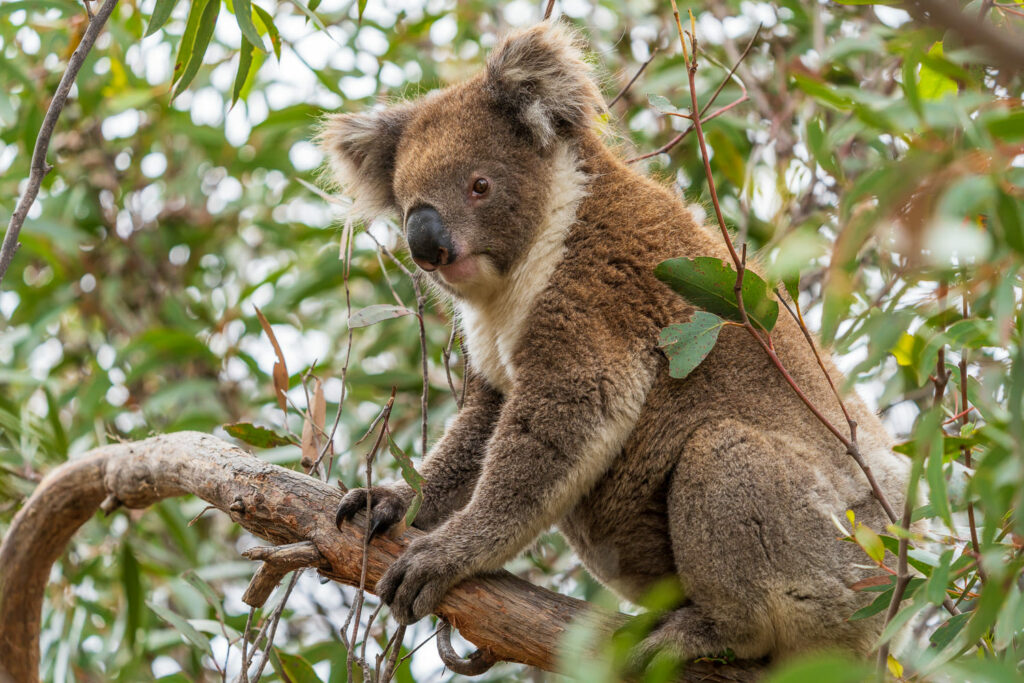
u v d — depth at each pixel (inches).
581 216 297.1
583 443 265.3
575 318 277.6
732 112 414.0
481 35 461.1
